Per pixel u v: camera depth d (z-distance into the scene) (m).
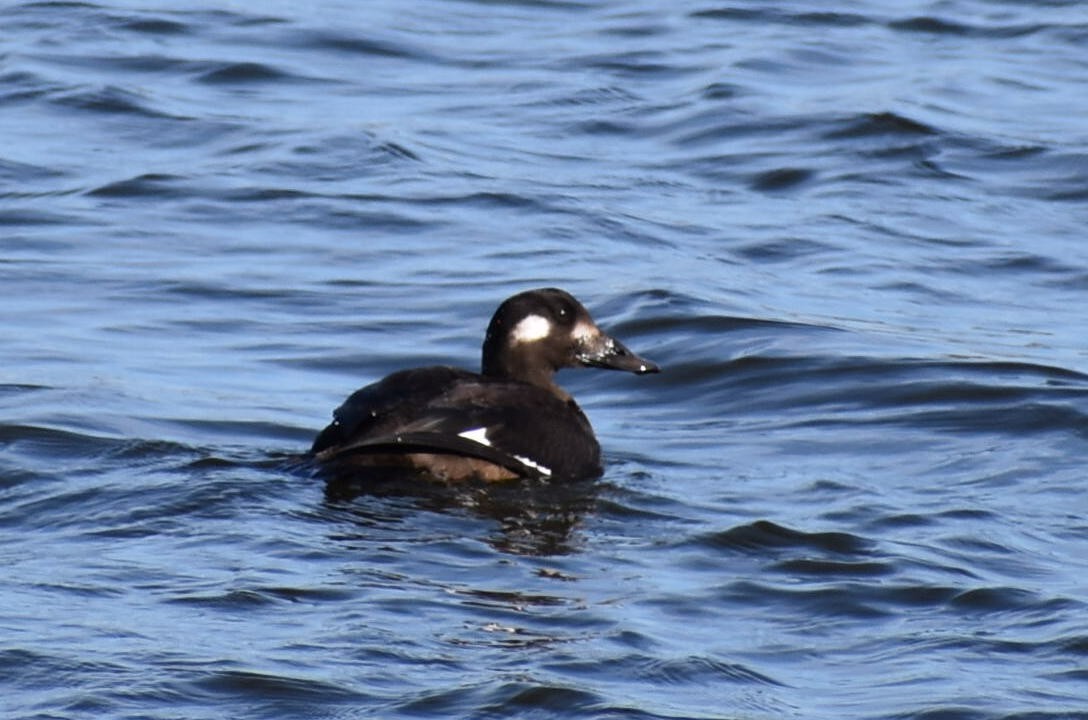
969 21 27.78
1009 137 22.78
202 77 24.34
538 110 23.56
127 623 10.09
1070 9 28.53
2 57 24.52
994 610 10.74
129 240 18.97
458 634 10.14
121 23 26.06
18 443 13.19
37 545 11.22
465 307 17.31
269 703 9.29
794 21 27.58
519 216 19.91
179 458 12.92
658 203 20.56
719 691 9.62
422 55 25.72
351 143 21.92
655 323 16.77
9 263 18.12
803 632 10.41
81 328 16.47
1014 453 13.75
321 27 26.38
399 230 19.45
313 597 10.52
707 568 11.29
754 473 13.30
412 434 12.32
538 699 9.41
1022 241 19.67
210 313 17.02
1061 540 11.89
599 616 10.46
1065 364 15.74
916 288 18.17
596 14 28.03
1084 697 9.60
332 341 16.44
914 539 11.82
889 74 25.17
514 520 11.93
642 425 14.62
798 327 16.62
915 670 9.92
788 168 21.72
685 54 25.88
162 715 9.14
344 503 12.01
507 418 12.66
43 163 21.11
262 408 14.56
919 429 14.36
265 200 20.14
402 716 9.22
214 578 10.72
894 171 21.80
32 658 9.60
